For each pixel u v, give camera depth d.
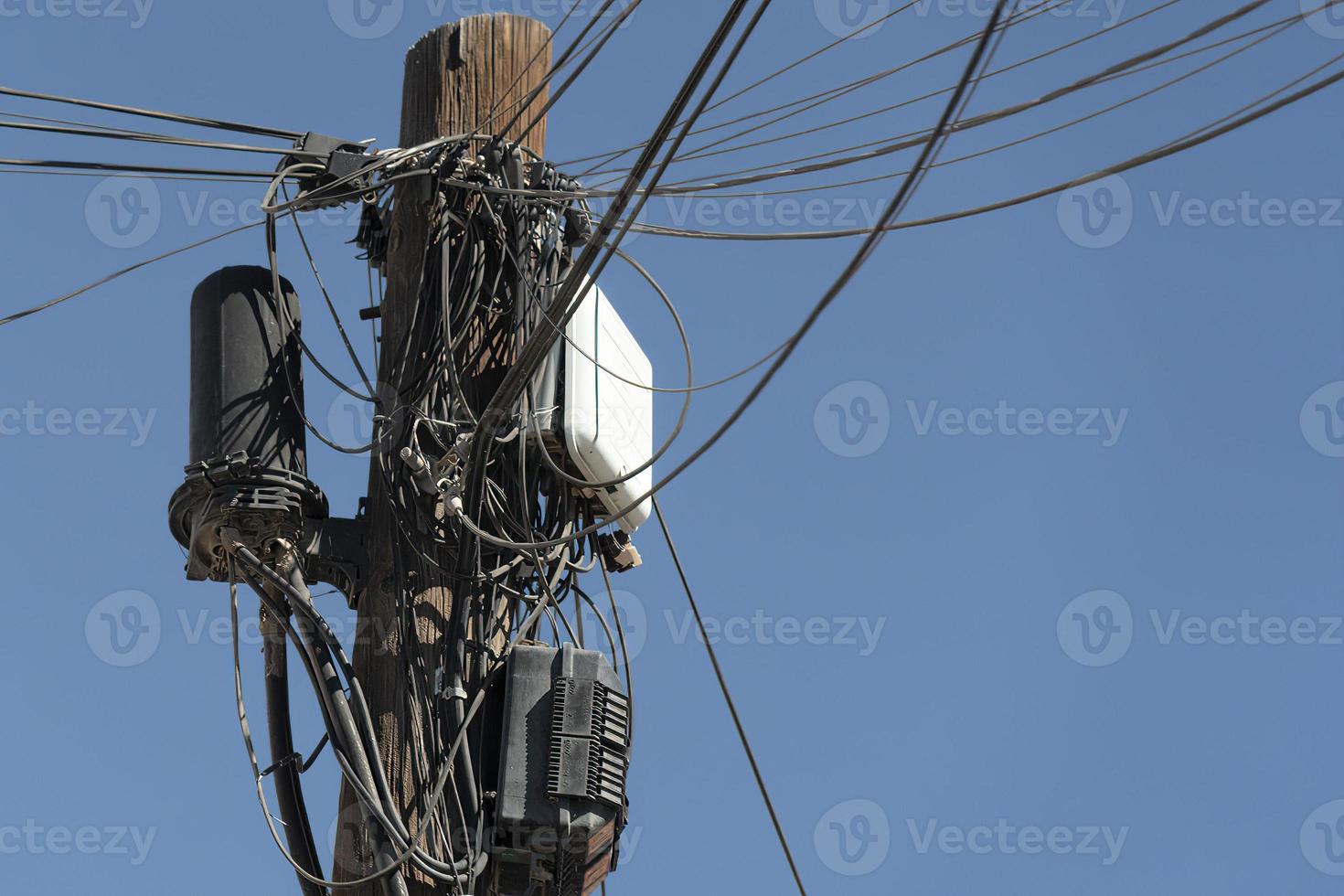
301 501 11.63
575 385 12.70
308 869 11.50
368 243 12.93
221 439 11.53
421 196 12.67
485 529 12.20
